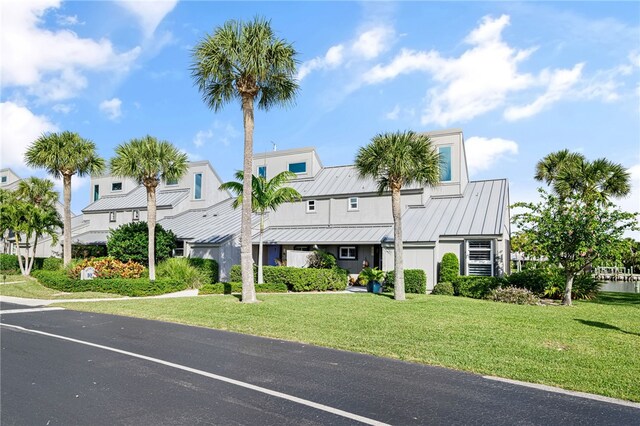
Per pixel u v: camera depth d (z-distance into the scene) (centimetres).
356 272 2705
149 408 571
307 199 2927
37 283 2444
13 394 630
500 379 713
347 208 2798
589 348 930
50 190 3531
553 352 891
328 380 700
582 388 661
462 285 2025
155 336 1076
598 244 1698
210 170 3516
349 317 1312
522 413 559
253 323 1225
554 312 1474
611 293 2453
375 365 798
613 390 652
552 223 1752
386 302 1670
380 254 2645
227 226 2903
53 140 2531
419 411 563
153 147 2086
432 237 2247
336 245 2780
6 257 3366
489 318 1315
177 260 2375
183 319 1310
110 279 2062
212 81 1652
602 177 2448
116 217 3631
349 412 558
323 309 1462
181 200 3456
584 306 1691
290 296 1858
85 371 753
